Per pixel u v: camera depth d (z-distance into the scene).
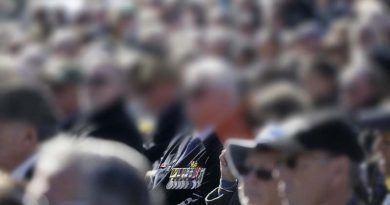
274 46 17.30
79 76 13.03
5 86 8.67
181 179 11.74
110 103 12.16
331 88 12.24
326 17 19.17
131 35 21.38
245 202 8.65
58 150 6.41
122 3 22.50
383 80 10.42
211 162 11.62
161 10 22.86
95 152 6.37
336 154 7.57
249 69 14.59
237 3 21.44
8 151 8.62
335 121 7.58
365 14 16.27
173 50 16.77
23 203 6.20
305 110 9.08
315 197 7.59
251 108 10.44
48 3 23.55
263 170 8.48
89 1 23.20
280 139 7.75
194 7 22.73
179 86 12.30
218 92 10.87
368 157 8.23
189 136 11.85
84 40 19.27
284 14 20.12
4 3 27.73
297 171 7.62
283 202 7.84
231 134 10.80
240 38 18.91
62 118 12.86
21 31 23.58
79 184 6.27
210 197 10.93
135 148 12.13
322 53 15.36
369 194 8.16
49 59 17.53
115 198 6.26
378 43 13.53
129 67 12.61
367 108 10.04
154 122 12.62
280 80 12.24
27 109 8.66
